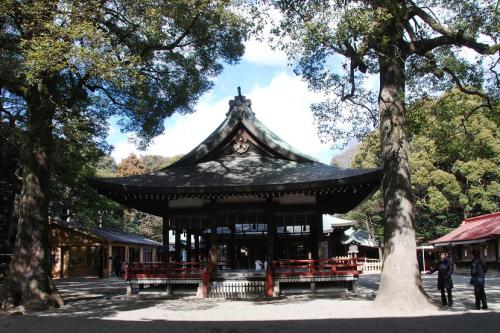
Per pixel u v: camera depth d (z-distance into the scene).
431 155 42.84
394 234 14.85
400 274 14.51
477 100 27.94
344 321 11.87
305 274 19.91
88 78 17.09
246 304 17.02
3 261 29.75
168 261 21.14
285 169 21.44
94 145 23.50
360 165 46.16
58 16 13.49
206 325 11.64
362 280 30.69
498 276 31.44
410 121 15.12
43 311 15.61
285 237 26.45
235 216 21.11
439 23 14.67
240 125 22.84
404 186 15.09
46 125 16.69
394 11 13.48
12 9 13.84
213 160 22.98
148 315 14.20
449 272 14.59
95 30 13.06
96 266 43.09
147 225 69.38
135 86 18.92
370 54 14.90
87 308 16.33
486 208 41.97
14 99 20.50
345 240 45.19
